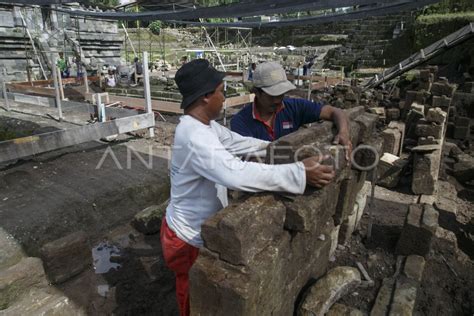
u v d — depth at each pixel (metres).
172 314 2.95
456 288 3.23
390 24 23.09
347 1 4.79
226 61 23.39
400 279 3.14
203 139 1.80
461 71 14.78
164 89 13.76
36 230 4.04
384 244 3.82
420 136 6.32
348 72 20.61
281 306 2.33
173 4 8.07
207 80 1.88
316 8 5.36
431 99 9.46
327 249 3.21
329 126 2.81
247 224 1.81
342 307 2.69
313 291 2.70
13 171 5.52
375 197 5.29
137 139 7.54
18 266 3.00
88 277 3.35
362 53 21.70
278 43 31.47
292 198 2.13
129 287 3.28
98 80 14.48
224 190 2.21
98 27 20.55
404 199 5.27
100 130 6.58
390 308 2.76
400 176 5.64
